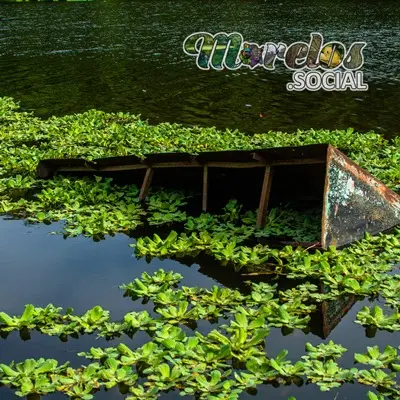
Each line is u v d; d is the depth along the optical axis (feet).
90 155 39.55
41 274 24.45
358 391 16.89
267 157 27.86
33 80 68.18
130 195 32.89
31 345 19.43
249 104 58.49
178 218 29.96
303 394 16.81
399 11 120.16
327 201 25.85
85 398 16.58
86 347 19.27
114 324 20.24
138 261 25.53
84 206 31.24
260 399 16.66
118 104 58.39
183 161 30.71
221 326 19.84
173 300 21.74
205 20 112.16
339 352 18.52
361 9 124.06
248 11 124.67
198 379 17.01
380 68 72.79
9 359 18.72
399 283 22.76
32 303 22.26
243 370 17.93
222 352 18.07
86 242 27.53
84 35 97.19
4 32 99.91
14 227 29.14
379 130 49.47
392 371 17.79
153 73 71.77
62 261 25.62
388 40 89.20
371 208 27.66
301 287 22.82
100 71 72.54
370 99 59.72
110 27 104.99
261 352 18.56
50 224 29.50
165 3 140.97
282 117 53.88
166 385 16.99
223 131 49.21
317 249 25.73
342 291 22.57
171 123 51.67
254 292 21.97
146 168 32.24
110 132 45.29
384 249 26.02
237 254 25.38
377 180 28.07
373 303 22.04
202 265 25.08
